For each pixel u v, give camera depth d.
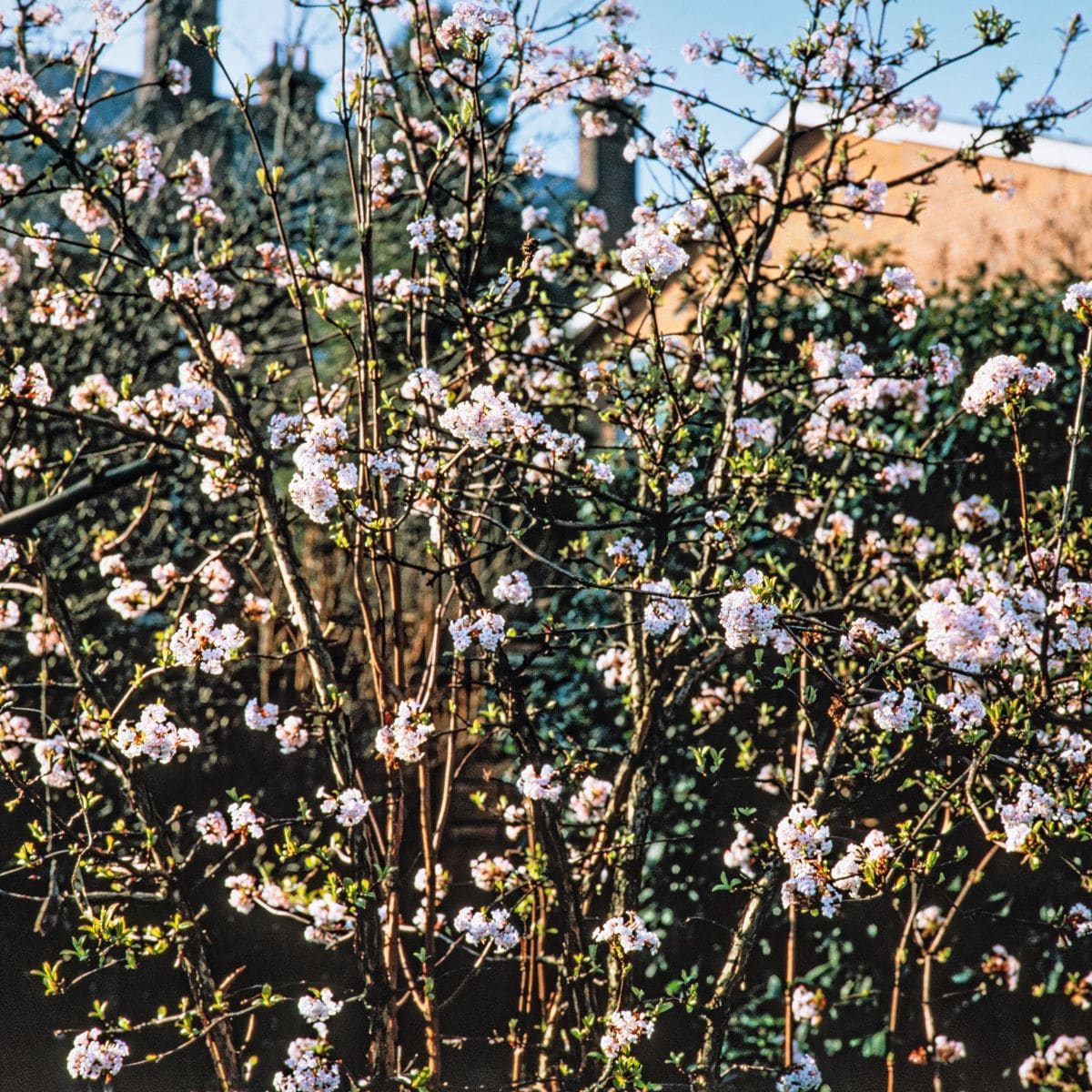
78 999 2.70
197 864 2.82
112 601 2.45
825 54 2.47
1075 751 2.25
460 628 2.26
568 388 2.64
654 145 2.54
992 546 2.64
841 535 2.59
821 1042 2.71
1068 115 2.51
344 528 2.34
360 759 2.39
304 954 2.80
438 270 2.46
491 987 2.72
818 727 2.67
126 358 3.34
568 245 2.68
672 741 2.72
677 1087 2.41
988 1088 2.64
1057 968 2.61
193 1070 2.73
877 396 2.49
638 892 2.42
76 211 2.50
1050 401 2.95
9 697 2.36
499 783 2.85
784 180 2.50
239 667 3.01
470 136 2.42
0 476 2.35
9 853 2.79
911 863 2.32
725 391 2.61
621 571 2.48
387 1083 2.27
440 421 2.25
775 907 2.69
